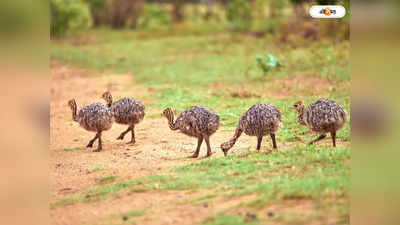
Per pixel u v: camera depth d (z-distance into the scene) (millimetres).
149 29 131000
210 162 26969
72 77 69688
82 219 19875
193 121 28641
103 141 36156
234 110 43031
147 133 37750
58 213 20625
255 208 19016
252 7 124125
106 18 143375
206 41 101500
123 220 19453
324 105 27359
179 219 18906
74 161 30406
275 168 24453
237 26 113000
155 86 58938
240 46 89812
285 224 17125
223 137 34781
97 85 62625
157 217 19375
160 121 41719
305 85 51688
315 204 18594
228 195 20891
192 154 30469
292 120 37750
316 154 25734
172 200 21328
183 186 23047
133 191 23234
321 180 21078
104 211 20828
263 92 50656
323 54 64438
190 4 178875
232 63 71875
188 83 59188
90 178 26703
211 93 51938
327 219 17062
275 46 81125
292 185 20875
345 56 62625
